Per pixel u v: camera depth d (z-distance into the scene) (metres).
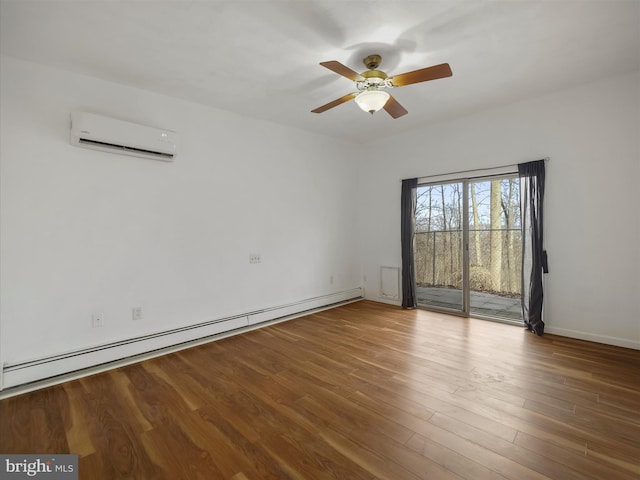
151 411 2.11
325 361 2.90
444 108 3.75
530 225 3.58
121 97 2.93
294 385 2.45
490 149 3.88
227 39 2.28
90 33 2.18
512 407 2.11
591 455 1.66
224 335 3.59
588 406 2.11
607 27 2.21
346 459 1.66
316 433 1.87
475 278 4.26
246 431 1.90
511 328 3.74
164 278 3.19
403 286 4.76
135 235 3.00
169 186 3.21
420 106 3.68
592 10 2.02
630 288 3.06
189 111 3.36
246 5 1.93
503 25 2.17
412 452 1.70
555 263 3.47
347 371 2.68
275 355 3.05
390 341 3.38
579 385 2.38
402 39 2.31
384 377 2.57
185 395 2.31
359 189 5.38
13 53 2.38
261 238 4.01
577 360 2.82
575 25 2.18
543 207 3.49
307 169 4.55
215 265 3.57
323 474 1.55
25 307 2.46
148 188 3.07
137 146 2.88
